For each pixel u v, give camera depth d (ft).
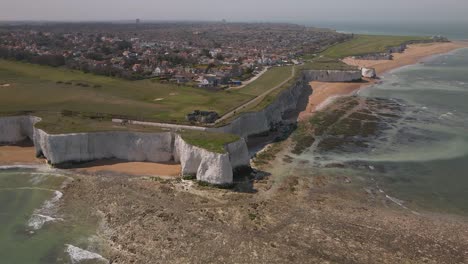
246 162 207.41
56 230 151.94
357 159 225.15
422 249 142.92
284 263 133.59
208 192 181.47
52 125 224.94
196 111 261.03
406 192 186.09
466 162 220.23
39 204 171.12
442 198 180.55
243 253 138.51
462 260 137.49
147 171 205.16
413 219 162.50
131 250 139.85
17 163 213.05
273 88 358.84
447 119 305.12
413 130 277.44
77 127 222.28
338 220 160.25
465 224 159.74
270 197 178.40
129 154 219.41
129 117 254.27
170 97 324.19
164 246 141.79
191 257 136.15
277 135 270.05
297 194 181.98
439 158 226.17
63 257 136.36
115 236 147.95
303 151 237.66
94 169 206.80
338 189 188.14
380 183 195.11
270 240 146.00
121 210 165.37
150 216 160.56
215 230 151.43
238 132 253.85
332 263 134.10
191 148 195.00
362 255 138.51
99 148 217.36
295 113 326.85
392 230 154.10
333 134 269.64
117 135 218.79
